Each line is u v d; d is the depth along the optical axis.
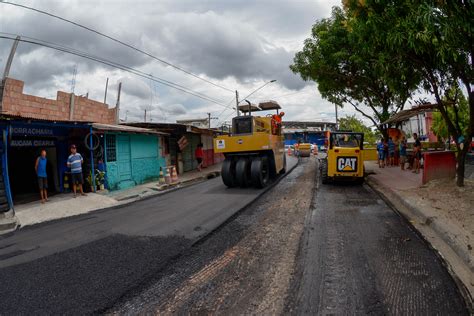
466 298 3.27
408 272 3.90
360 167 11.21
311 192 10.08
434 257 4.35
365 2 6.38
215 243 5.29
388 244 4.91
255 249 4.91
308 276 3.88
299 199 8.91
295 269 4.10
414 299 3.27
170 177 13.92
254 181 11.01
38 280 4.15
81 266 4.54
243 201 8.77
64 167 11.88
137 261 4.60
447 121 8.21
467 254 4.18
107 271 4.30
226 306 3.28
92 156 11.26
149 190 12.52
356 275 3.86
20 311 3.39
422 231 5.52
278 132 14.48
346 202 8.28
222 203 8.66
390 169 14.95
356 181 11.74
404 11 5.98
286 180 13.26
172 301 3.43
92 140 11.54
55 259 4.90
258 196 9.53
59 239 6.11
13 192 11.86
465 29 5.15
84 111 14.97
